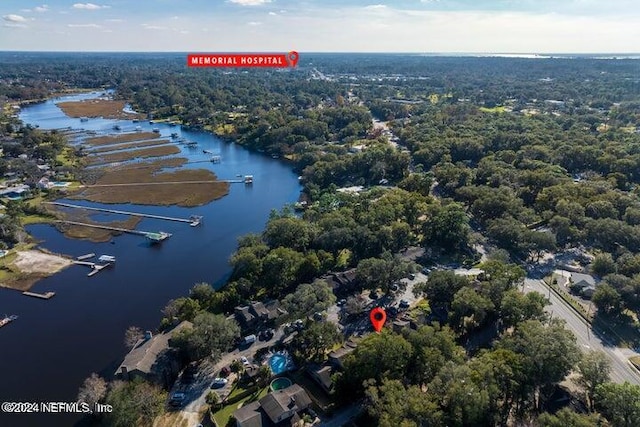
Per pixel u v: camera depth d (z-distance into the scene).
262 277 120.50
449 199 174.38
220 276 135.25
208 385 87.31
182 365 92.31
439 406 71.88
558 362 79.19
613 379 88.00
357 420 77.81
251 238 136.62
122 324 110.94
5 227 152.75
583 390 82.88
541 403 80.56
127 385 80.25
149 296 123.88
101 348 102.00
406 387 80.19
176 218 181.00
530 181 182.62
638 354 96.00
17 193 194.38
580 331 103.69
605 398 72.12
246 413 76.06
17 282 130.00
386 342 82.94
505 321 102.50
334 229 136.12
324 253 129.12
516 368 77.75
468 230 144.50
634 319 107.62
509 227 141.75
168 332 98.44
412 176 196.00
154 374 84.38
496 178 187.75
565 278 127.12
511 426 76.12
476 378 74.12
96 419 81.00
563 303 114.81
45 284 129.75
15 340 105.19
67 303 120.31
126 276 135.00
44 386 90.56
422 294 118.44
